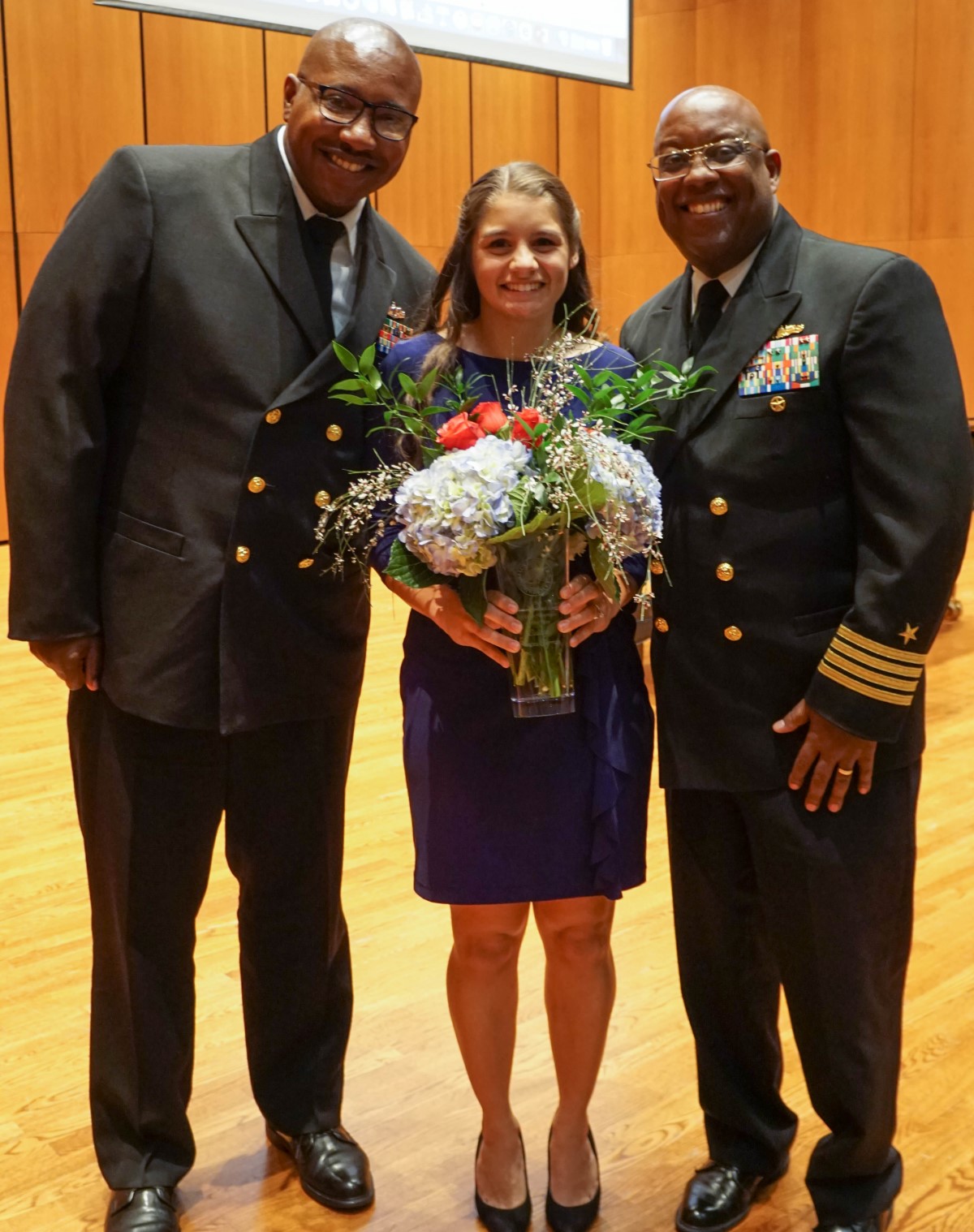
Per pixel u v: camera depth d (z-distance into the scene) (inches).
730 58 476.1
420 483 76.8
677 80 477.7
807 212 479.8
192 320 83.0
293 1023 96.3
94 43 348.2
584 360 86.1
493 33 351.9
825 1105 85.2
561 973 89.6
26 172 344.5
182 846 89.2
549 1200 91.4
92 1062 92.3
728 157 79.6
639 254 479.2
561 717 85.7
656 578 85.3
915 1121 101.0
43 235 350.0
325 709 89.9
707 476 81.4
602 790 85.0
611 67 386.0
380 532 84.7
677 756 84.6
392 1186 95.3
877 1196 86.3
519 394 86.7
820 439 78.9
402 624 274.2
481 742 85.7
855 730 77.2
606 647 87.2
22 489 82.2
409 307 91.5
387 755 193.2
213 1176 96.8
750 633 81.1
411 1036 115.9
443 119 423.2
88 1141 100.0
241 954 96.7
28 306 83.2
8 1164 97.1
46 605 82.5
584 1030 89.4
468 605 80.0
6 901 143.9
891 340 76.2
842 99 463.8
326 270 86.7
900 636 76.0
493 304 85.7
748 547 80.5
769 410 79.3
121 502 85.1
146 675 84.4
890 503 75.7
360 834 163.5
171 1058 91.0
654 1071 109.3
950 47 446.3
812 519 79.9
